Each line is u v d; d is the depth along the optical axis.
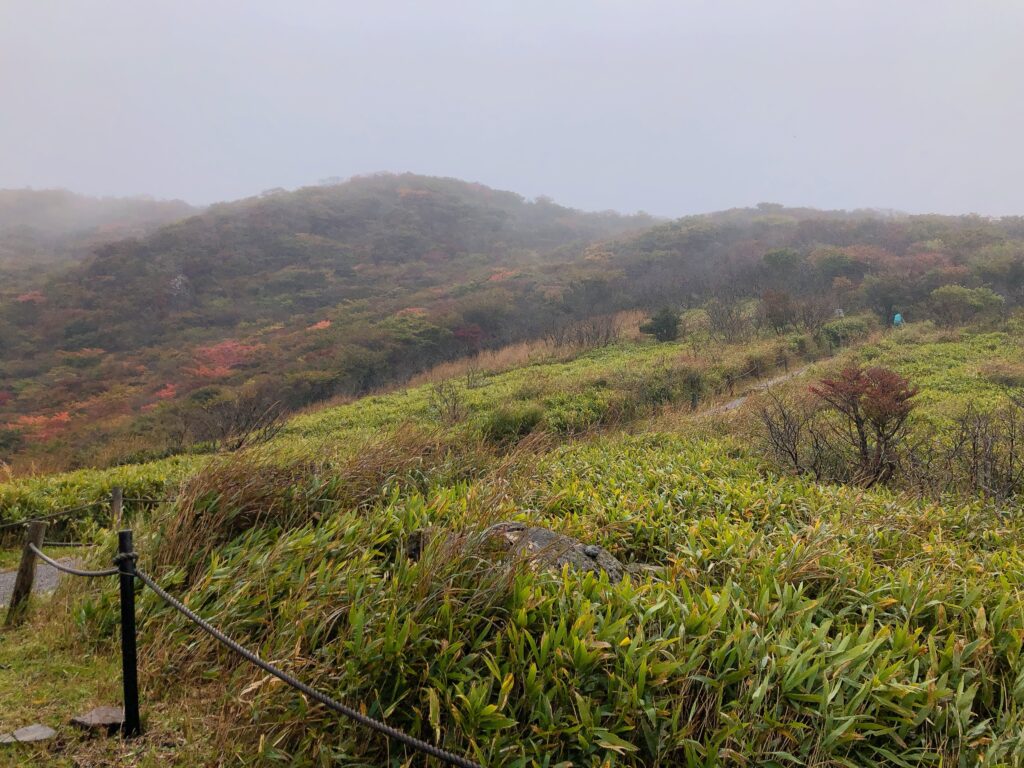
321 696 2.47
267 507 4.86
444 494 5.16
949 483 7.77
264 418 12.10
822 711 2.81
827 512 6.01
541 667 3.04
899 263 36.66
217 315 49.06
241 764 2.94
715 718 2.91
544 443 9.57
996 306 27.16
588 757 2.78
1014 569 4.62
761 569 4.18
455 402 16.39
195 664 3.60
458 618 3.32
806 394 14.18
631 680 2.94
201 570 4.31
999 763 2.69
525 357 27.89
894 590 4.02
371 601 3.48
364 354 29.67
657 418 14.55
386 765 2.89
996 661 3.35
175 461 12.19
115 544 4.66
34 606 4.67
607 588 3.58
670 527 5.43
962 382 16.12
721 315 27.67
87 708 3.31
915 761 2.79
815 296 32.78
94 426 25.20
